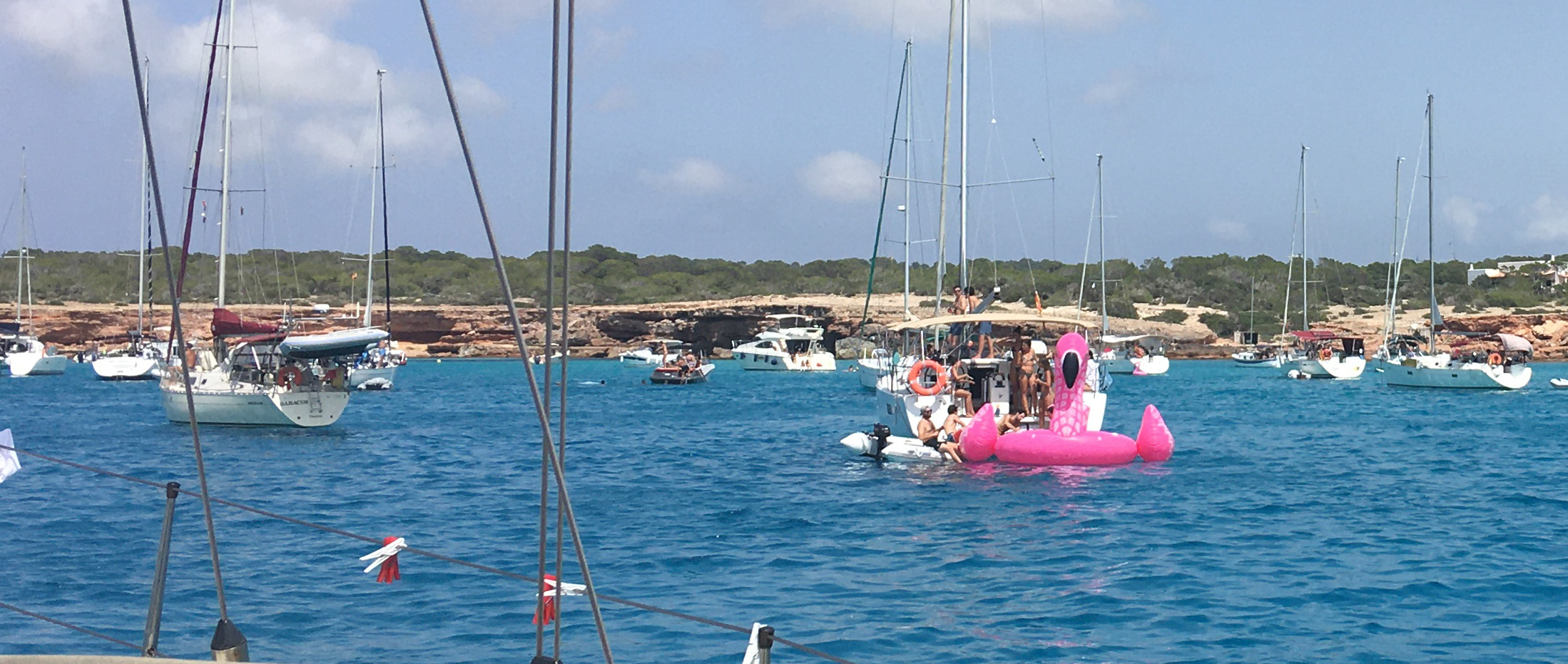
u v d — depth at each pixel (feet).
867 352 321.11
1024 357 91.04
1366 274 498.28
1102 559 53.98
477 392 217.56
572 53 16.55
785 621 43.70
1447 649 39.55
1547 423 134.62
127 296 426.92
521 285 497.46
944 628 42.78
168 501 26.13
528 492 77.71
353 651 39.55
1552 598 46.01
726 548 57.16
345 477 86.63
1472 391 205.16
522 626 42.45
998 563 53.26
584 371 326.24
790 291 506.89
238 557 54.34
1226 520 64.03
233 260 346.54
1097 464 86.22
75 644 40.57
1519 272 478.18
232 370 127.13
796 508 69.36
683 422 140.26
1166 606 45.47
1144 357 305.53
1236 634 41.50
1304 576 50.26
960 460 88.12
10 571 51.67
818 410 162.09
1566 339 355.77
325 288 467.52
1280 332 417.69
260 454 103.09
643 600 46.88
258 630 42.01
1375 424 133.80
